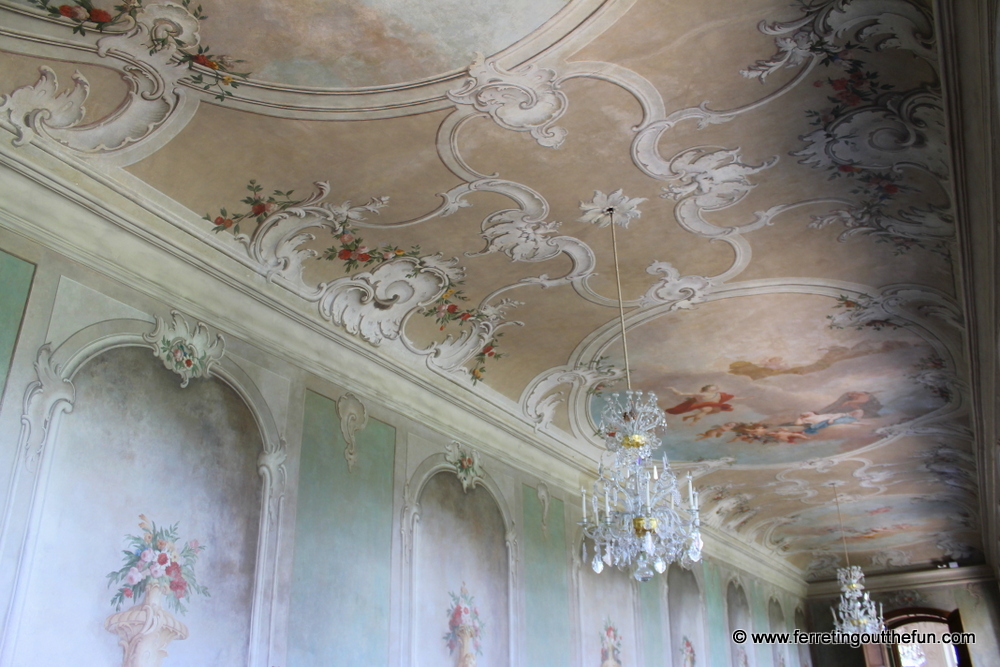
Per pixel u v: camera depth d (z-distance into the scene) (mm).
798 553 22984
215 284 7465
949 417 13023
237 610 6715
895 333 10430
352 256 8312
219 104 6359
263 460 7402
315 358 8453
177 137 6586
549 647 11062
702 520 17844
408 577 8773
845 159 7238
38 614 5309
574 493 13141
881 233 8359
